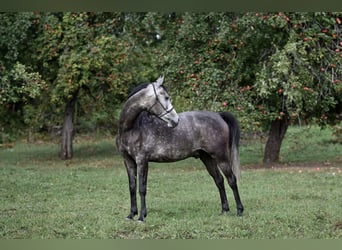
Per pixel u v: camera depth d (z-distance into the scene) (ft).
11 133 70.23
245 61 50.06
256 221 27.99
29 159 65.16
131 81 63.16
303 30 46.83
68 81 58.08
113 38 58.75
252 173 48.32
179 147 28.17
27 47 61.93
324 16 46.98
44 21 59.98
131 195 28.94
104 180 45.37
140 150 27.91
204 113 29.43
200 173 49.06
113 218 29.40
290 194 37.06
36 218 29.76
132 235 25.98
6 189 41.14
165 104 27.12
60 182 44.47
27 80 45.37
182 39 51.13
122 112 27.81
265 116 47.57
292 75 43.96
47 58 60.23
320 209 31.01
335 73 46.88
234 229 26.43
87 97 67.92
